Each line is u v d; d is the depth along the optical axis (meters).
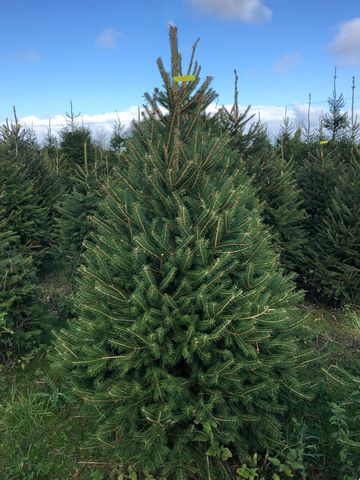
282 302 2.84
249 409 2.56
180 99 3.30
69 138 13.80
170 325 2.44
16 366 3.99
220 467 2.58
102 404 2.54
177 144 2.86
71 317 5.04
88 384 2.79
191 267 2.63
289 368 2.76
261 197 5.65
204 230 2.67
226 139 3.42
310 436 2.87
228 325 2.50
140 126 3.51
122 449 2.57
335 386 3.60
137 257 2.53
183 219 2.55
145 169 2.91
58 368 3.05
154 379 2.44
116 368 2.61
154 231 2.71
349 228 5.60
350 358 4.23
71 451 3.00
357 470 2.57
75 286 5.49
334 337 4.81
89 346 2.67
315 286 5.94
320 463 2.81
